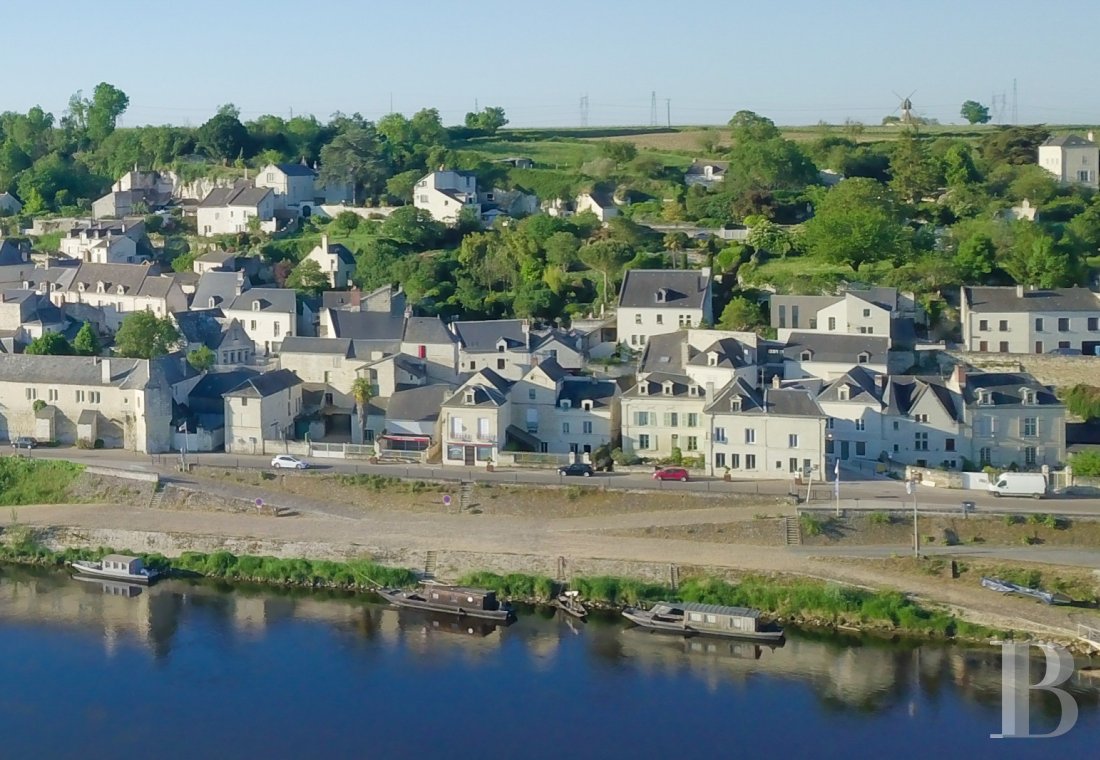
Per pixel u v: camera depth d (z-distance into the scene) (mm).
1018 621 130125
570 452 176250
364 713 117688
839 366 188250
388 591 144000
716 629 132000
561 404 177875
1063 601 132125
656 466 169625
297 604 143250
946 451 169125
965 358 198750
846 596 134625
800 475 162750
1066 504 150375
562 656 128625
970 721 114188
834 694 119500
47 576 153375
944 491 157250
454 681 123500
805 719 115125
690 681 122750
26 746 112750
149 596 146250
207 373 193875
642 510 155500
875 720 114625
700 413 171375
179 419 184875
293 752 111188
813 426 162125
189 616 140250
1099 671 122062
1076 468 161500
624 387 183375
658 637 132750
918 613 132125
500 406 172125
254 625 137500
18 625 138000
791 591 136375
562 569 143500
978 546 143125
